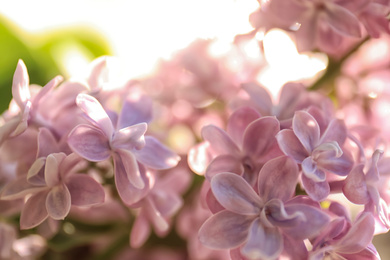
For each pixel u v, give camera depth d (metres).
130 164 0.17
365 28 0.19
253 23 0.20
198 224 0.22
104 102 0.19
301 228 0.16
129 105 0.19
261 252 0.16
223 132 0.17
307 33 0.20
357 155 0.18
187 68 0.24
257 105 0.19
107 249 0.22
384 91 0.22
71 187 0.17
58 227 0.20
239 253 0.16
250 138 0.17
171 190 0.21
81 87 0.18
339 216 0.17
